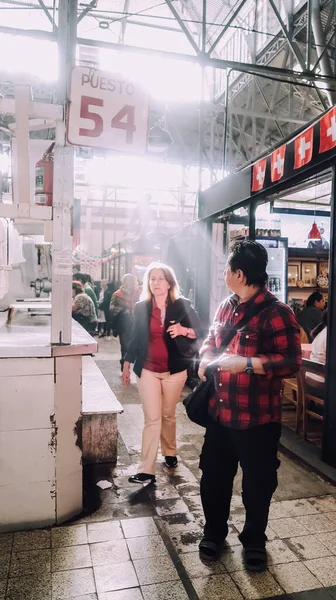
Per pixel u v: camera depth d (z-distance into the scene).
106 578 2.05
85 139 2.49
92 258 16.91
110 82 2.53
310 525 2.55
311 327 5.55
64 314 2.45
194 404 2.29
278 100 9.10
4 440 2.37
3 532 2.41
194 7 8.21
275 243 5.87
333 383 3.35
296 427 4.15
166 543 2.33
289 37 5.98
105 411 3.33
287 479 3.16
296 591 2.00
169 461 3.31
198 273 6.58
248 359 2.02
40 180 2.59
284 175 4.09
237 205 5.30
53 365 2.41
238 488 3.02
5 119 3.58
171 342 3.01
